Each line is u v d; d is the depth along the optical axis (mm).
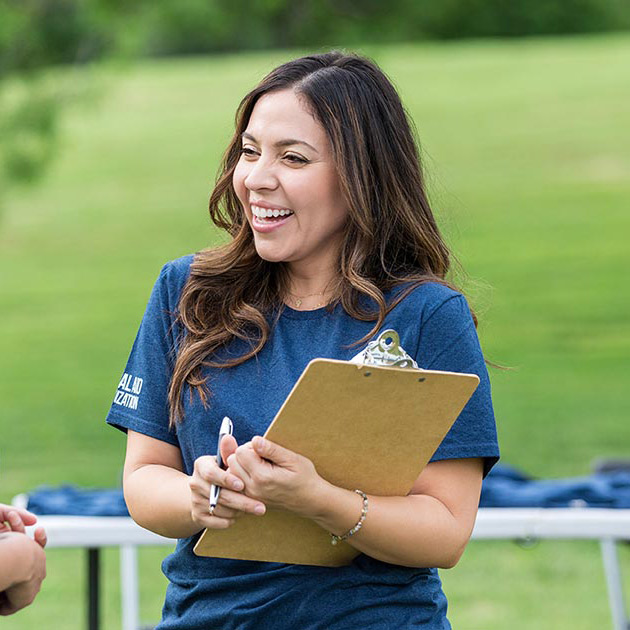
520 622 12508
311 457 4527
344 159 4922
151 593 13867
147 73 54844
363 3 39531
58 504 8203
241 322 5078
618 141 38719
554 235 32031
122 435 21688
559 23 60219
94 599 8359
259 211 4965
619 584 9211
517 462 19203
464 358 4914
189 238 34625
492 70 48875
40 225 36625
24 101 23797
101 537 7711
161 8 27109
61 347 27359
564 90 44812
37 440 21469
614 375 23281
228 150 5414
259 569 4922
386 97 5117
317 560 4828
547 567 14648
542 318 26781
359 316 4973
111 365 26047
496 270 29906
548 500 8250
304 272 5164
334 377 4277
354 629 4828
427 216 5203
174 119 46500
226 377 5004
